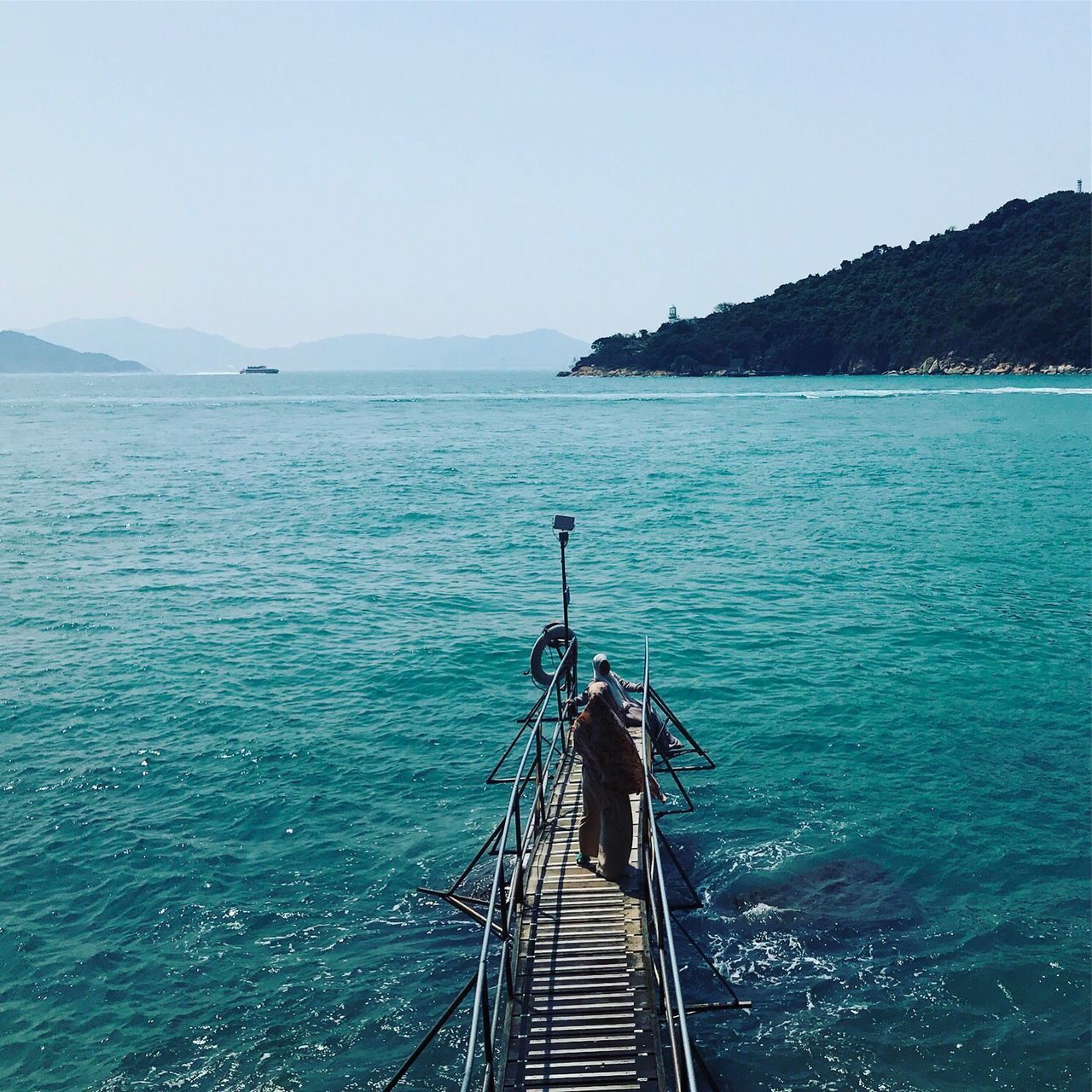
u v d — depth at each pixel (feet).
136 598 102.94
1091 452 233.96
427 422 400.47
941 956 41.29
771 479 196.65
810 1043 36.58
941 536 131.44
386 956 41.86
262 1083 34.96
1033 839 50.47
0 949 42.50
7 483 205.57
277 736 64.69
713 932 43.24
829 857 49.11
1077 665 76.38
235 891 46.85
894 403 443.32
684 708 68.85
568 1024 30.19
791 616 91.61
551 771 57.26
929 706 68.18
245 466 239.30
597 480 201.26
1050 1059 35.53
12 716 68.90
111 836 51.88
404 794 56.34
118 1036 37.40
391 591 104.58
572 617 92.63
